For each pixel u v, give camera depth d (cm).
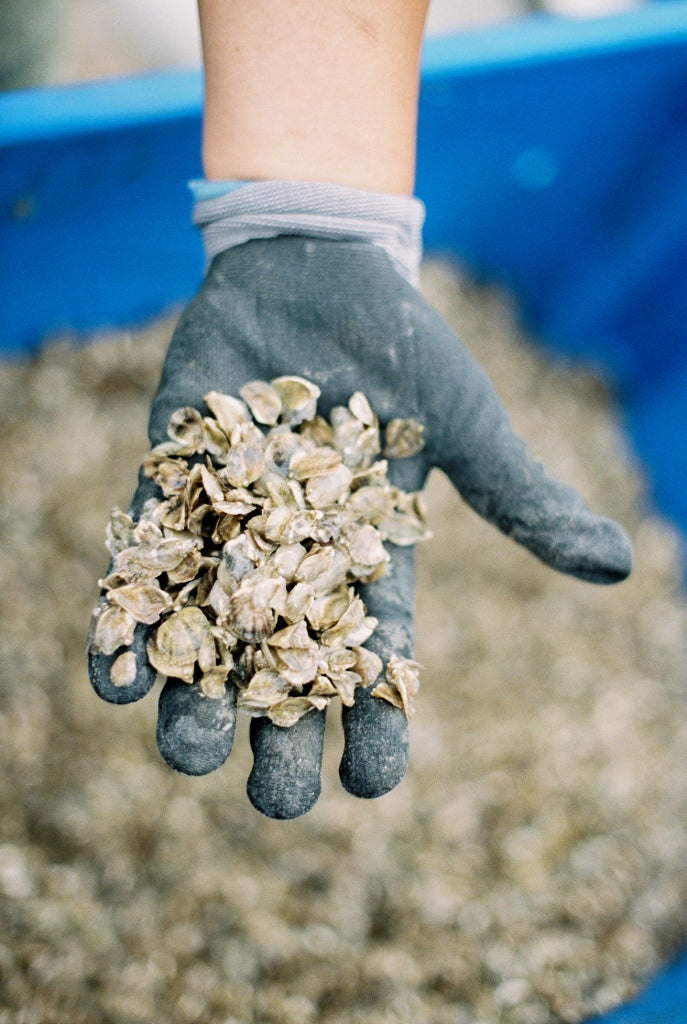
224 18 36
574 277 70
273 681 34
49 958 46
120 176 53
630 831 54
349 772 34
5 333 59
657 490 68
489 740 56
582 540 36
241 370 38
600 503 66
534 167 62
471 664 58
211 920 49
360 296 38
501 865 52
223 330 38
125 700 34
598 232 67
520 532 37
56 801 50
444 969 49
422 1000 48
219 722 34
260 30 36
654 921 52
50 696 53
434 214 65
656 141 60
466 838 53
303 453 37
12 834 49
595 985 49
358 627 35
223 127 37
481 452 37
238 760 52
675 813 55
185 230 58
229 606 34
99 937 47
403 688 35
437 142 58
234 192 37
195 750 34
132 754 52
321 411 38
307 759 34
